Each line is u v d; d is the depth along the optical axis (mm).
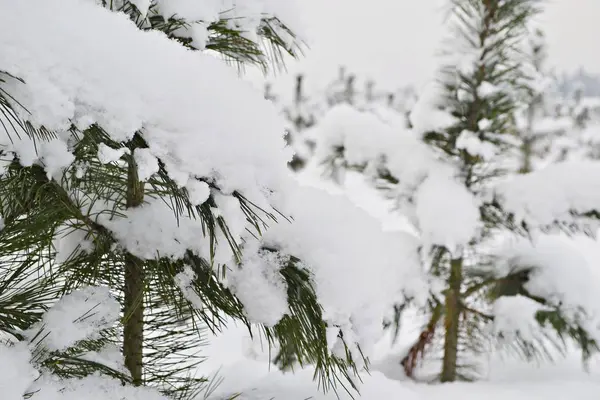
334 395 1648
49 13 797
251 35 1397
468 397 2324
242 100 951
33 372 949
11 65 735
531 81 2598
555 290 2518
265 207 943
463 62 2553
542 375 2834
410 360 2855
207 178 911
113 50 841
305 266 1206
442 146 2668
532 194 2363
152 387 1213
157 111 863
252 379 2008
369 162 2564
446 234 2236
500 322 2627
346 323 1200
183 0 1168
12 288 1092
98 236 1169
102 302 1086
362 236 1283
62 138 947
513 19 2471
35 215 1028
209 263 1181
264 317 1169
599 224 2283
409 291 2348
